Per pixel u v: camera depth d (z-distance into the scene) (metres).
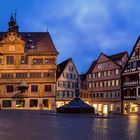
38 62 82.75
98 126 28.59
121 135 20.84
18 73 82.44
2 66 82.25
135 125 30.73
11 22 82.62
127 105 81.00
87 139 18.44
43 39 86.38
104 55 92.62
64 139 18.31
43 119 38.81
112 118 44.81
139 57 76.88
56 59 82.94
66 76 90.44
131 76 79.75
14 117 43.00
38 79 82.31
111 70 88.81
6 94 82.06
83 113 52.16
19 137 18.91
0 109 78.56
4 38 82.44
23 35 87.12
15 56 82.38
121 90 83.69
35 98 82.31
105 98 91.06
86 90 100.50
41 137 19.11
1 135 19.86
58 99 88.00
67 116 46.56
